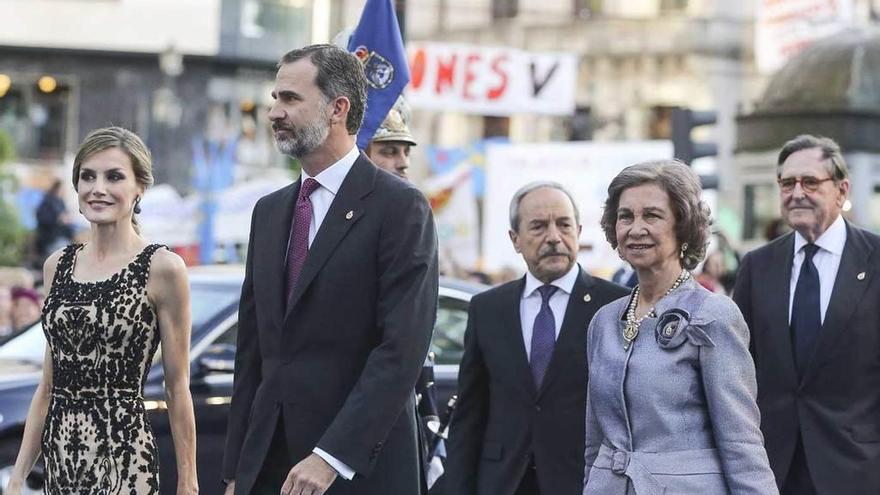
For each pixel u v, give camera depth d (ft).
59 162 175.42
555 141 173.27
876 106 94.38
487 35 174.50
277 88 25.99
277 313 26.20
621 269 49.24
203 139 176.24
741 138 103.19
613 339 24.66
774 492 23.53
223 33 178.09
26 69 176.96
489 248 88.12
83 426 28.30
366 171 26.40
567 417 30.94
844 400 32.22
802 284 32.86
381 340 25.85
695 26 170.09
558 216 31.71
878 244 32.76
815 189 32.68
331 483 24.94
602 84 172.55
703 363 23.77
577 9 173.58
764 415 32.73
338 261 25.81
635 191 24.56
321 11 179.22
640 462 23.75
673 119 64.59
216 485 40.04
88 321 28.27
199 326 41.01
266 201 27.22
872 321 32.30
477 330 32.19
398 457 26.03
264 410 26.07
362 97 26.48
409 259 25.76
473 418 32.19
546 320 31.73
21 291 64.59
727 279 66.90
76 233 118.83
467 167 93.30
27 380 41.63
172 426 28.94
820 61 97.76
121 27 177.17
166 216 104.47
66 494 28.35
